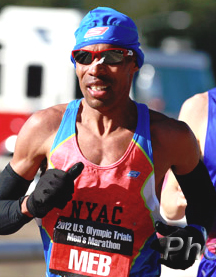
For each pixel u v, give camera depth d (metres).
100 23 8.04
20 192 8.41
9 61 33.91
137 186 8.00
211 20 95.81
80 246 8.05
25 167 8.34
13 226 8.14
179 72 37.91
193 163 8.55
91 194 8.00
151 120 8.39
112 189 7.96
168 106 36.69
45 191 7.58
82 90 8.17
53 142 8.14
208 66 39.38
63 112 8.42
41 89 33.62
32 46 33.84
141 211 8.05
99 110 8.08
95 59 7.96
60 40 33.75
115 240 8.01
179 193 10.54
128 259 8.02
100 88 7.99
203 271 10.34
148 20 97.06
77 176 7.75
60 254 8.11
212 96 10.66
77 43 8.13
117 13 8.12
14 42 34.00
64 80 33.28
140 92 36.12
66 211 8.10
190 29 96.50
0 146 33.19
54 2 94.50
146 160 8.07
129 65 8.23
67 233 8.09
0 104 33.62
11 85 33.81
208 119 10.48
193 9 96.81
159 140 8.27
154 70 37.00
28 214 8.00
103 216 8.02
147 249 8.24
